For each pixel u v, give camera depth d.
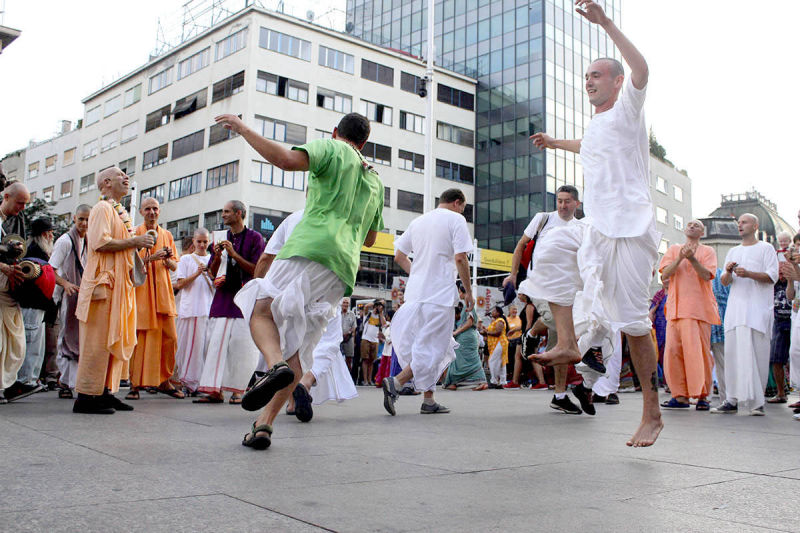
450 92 47.47
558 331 4.02
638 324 3.47
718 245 54.84
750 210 72.31
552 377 12.06
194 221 40.81
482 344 17.05
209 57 41.22
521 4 47.53
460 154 47.53
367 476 2.69
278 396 3.40
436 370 5.89
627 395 10.04
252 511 2.04
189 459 2.95
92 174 51.81
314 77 40.56
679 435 4.45
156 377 6.71
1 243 5.71
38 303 5.74
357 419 5.16
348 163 3.51
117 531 1.77
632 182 3.57
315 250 3.34
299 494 2.30
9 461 2.76
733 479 2.78
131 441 3.46
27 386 6.28
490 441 3.91
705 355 7.06
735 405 6.80
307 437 3.91
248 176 37.78
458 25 50.69
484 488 2.51
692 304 6.99
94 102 52.22
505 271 45.72
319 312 3.38
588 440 4.04
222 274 6.48
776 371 8.55
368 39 56.03
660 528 1.98
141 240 5.06
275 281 3.36
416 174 44.59
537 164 45.12
